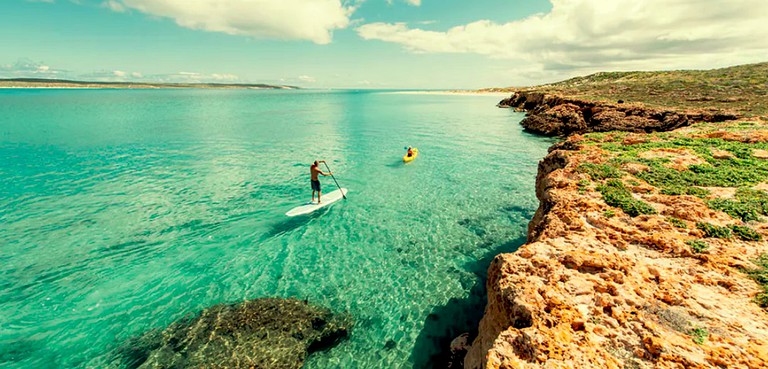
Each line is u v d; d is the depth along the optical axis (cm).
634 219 867
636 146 1538
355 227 1631
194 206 1856
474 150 3297
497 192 2094
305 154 3142
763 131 1688
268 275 1254
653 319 545
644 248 749
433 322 1020
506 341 552
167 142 3666
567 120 3978
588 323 551
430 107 8731
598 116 3744
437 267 1302
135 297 1121
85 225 1617
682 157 1296
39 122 5212
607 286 621
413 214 1775
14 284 1176
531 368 489
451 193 2075
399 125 5175
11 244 1433
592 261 686
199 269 1285
